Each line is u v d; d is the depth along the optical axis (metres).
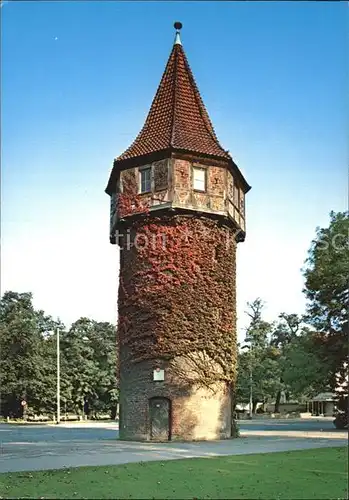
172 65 36.22
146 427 30.78
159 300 31.56
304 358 41.84
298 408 72.50
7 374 63.78
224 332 32.31
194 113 34.66
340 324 41.03
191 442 29.20
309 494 13.38
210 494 13.63
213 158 32.69
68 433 39.91
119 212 33.09
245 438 30.53
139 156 32.62
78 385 67.25
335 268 40.06
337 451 21.81
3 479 16.47
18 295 70.75
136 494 13.73
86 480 16.02
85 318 70.44
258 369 62.59
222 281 32.66
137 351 31.70
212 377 31.31
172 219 31.94
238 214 34.97
